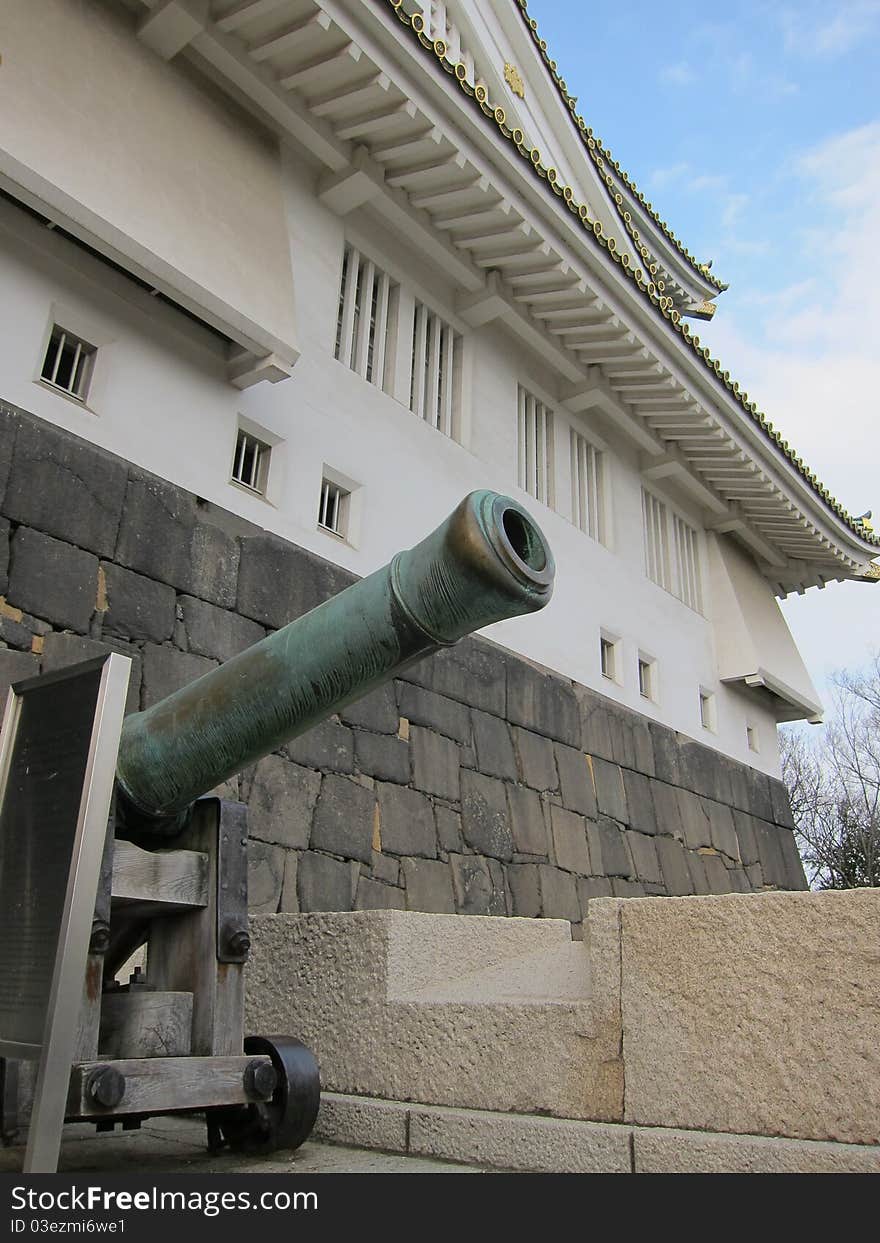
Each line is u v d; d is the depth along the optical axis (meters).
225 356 6.76
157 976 3.09
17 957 2.36
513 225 8.38
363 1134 3.26
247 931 3.07
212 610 6.22
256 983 3.92
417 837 7.38
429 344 9.31
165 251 5.79
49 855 2.38
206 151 6.70
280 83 7.09
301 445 7.33
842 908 2.55
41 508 5.38
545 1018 3.05
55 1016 2.15
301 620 2.80
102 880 2.71
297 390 7.39
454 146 7.49
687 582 13.52
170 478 6.21
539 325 9.90
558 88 12.01
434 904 7.30
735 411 11.25
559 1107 2.93
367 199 8.04
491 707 8.79
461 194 8.03
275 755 6.47
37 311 5.67
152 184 5.99
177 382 6.44
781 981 2.60
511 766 8.77
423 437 8.67
